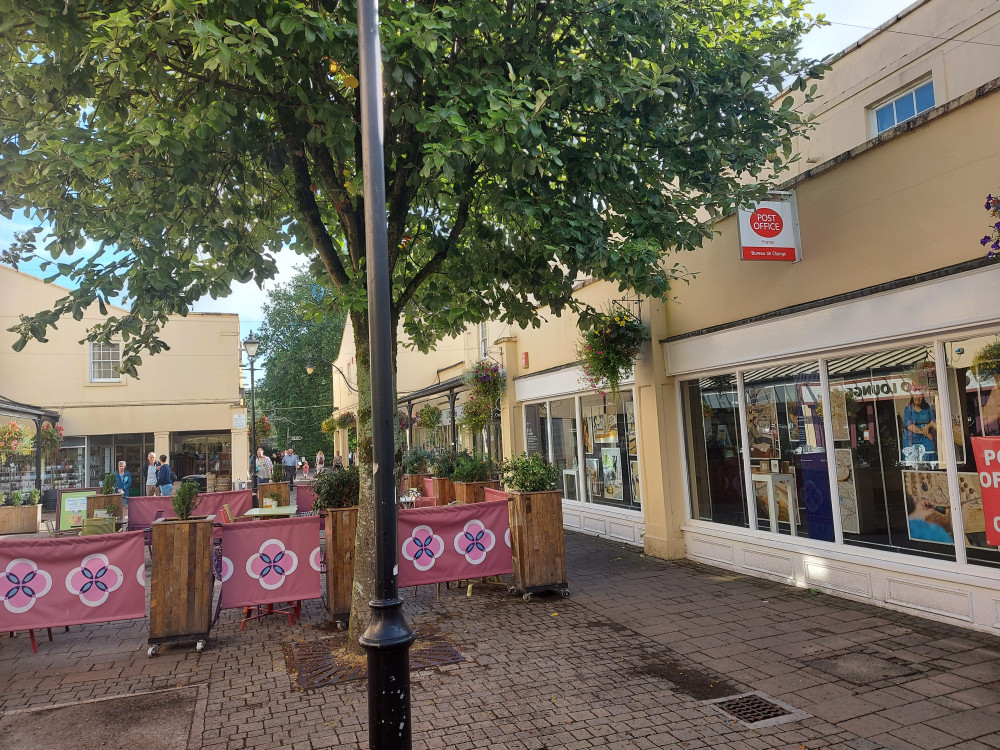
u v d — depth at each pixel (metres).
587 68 5.86
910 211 5.94
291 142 6.14
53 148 5.00
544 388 13.23
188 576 6.08
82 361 23.00
